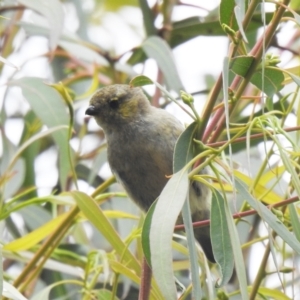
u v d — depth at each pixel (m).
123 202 8.55
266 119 5.00
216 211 5.01
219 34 9.63
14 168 8.65
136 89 8.28
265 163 6.02
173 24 9.69
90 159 9.52
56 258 7.80
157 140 7.79
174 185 4.75
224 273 4.89
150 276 5.71
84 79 9.91
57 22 7.07
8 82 8.02
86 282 7.04
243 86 5.30
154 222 4.60
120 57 9.13
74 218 7.34
